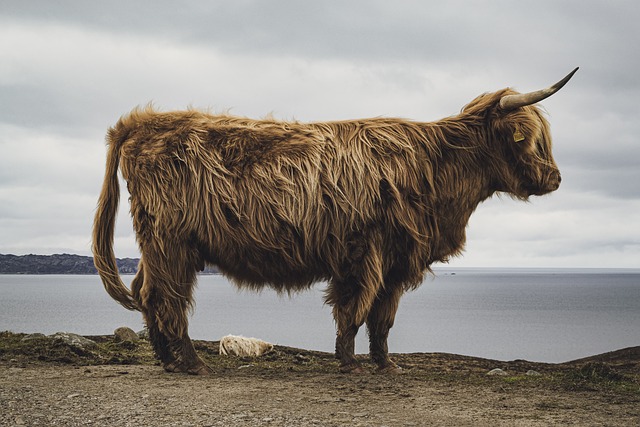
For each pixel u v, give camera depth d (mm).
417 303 126250
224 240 6051
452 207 6590
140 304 6336
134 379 5809
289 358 8359
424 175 6398
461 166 6625
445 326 60719
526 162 6660
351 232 6125
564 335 49781
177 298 6070
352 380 5891
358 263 6164
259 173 6027
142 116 6375
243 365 7535
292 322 62625
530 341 43219
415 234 6277
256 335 42812
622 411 4637
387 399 5012
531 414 4523
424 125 6617
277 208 5992
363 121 6535
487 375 6512
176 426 4105
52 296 135500
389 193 6191
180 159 6055
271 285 6449
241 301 138375
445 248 6652
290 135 6230
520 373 7059
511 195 6863
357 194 6105
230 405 4711
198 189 5996
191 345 6238
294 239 6055
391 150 6312
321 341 37906
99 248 6293
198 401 4840
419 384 5723
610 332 53656
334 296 6367
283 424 4160
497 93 6773
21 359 7102
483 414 4516
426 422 4270
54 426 4086
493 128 6645
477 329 56781
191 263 6129
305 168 6074
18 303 101438
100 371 6328
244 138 6168
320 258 6164
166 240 6016
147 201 6020
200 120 6320
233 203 5984
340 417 4375
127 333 9195
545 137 6805
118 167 6348
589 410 4668
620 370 7727
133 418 4297
